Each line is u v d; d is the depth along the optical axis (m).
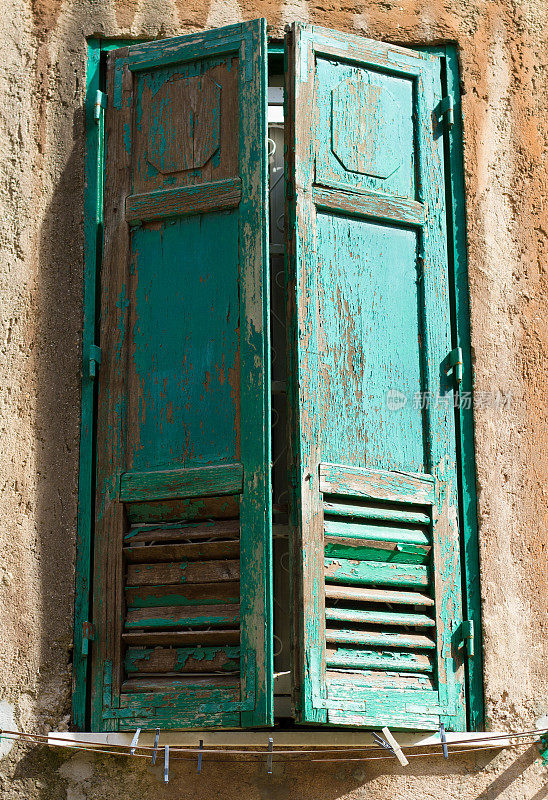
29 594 4.37
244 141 4.50
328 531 4.14
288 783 4.20
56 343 4.62
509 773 4.31
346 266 4.48
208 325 4.40
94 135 4.80
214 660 4.12
